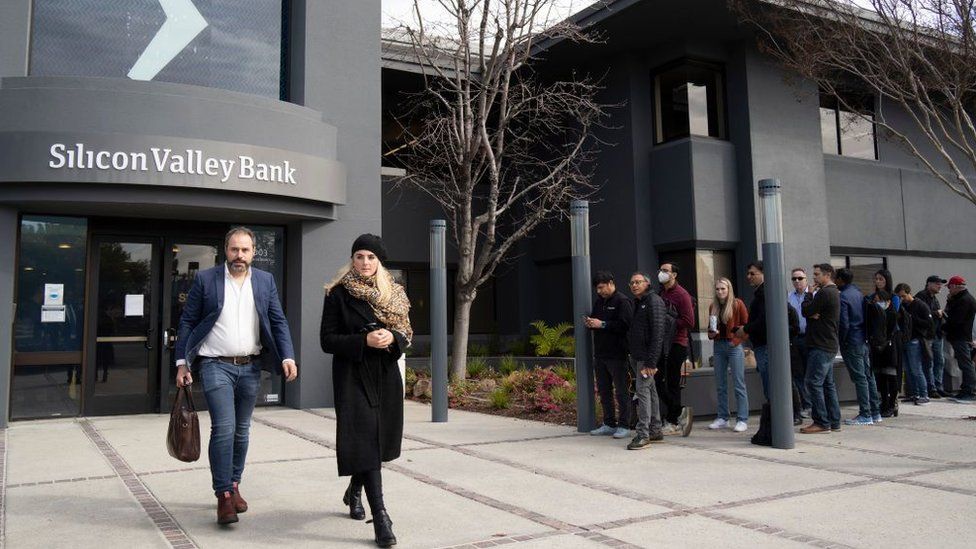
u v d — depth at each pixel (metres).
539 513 4.86
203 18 10.60
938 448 7.21
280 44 11.26
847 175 16.64
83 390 9.87
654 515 4.79
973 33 9.48
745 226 14.83
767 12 12.64
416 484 5.74
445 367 9.58
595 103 15.56
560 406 10.16
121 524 4.61
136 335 10.29
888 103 17.66
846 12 10.94
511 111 13.90
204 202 9.58
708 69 15.17
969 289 18.91
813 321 8.18
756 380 9.61
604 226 15.95
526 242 18.12
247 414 4.92
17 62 9.24
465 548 4.09
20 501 5.22
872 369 9.40
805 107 15.60
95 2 9.92
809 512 4.83
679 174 14.73
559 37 14.20
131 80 9.38
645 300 7.27
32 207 9.43
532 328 17.97
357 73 11.41
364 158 11.38
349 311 4.36
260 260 11.12
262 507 5.03
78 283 9.98
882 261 17.33
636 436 7.29
